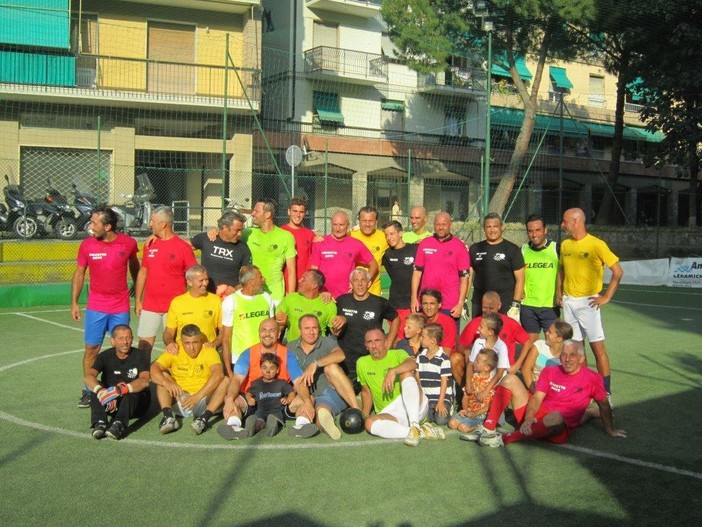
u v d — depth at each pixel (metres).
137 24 25.81
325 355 7.45
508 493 5.52
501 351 7.37
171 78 26.25
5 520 5.02
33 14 23.84
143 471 6.00
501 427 7.34
